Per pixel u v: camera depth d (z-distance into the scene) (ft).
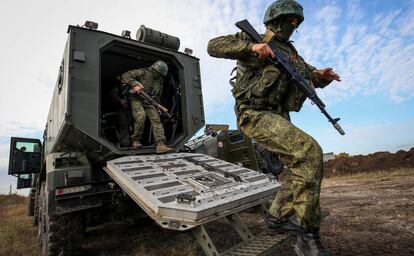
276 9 8.34
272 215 8.06
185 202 8.47
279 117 7.98
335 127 8.43
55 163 12.83
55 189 12.07
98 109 14.11
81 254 12.79
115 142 19.43
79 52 14.06
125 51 16.94
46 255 12.37
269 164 20.33
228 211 9.12
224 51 8.10
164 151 15.48
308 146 7.14
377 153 50.29
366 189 27.12
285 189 8.04
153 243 14.83
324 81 9.97
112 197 12.92
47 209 12.26
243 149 18.83
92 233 18.24
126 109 18.47
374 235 12.07
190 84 18.40
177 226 8.19
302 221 7.09
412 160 43.16
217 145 20.20
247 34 8.24
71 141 13.85
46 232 12.79
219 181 10.95
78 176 12.87
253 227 15.93
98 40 14.83
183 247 13.44
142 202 9.39
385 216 15.16
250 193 10.21
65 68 14.34
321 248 7.22
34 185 33.71
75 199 12.24
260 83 8.11
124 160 12.91
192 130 17.83
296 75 8.27
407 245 10.48
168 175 11.39
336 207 19.16
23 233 22.00
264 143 8.18
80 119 13.51
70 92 13.47
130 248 14.33
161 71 16.89
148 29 17.01
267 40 8.23
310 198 7.03
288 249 11.36
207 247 8.07
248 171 12.80
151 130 18.54
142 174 11.25
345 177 45.16
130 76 16.51
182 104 18.10
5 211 47.57
